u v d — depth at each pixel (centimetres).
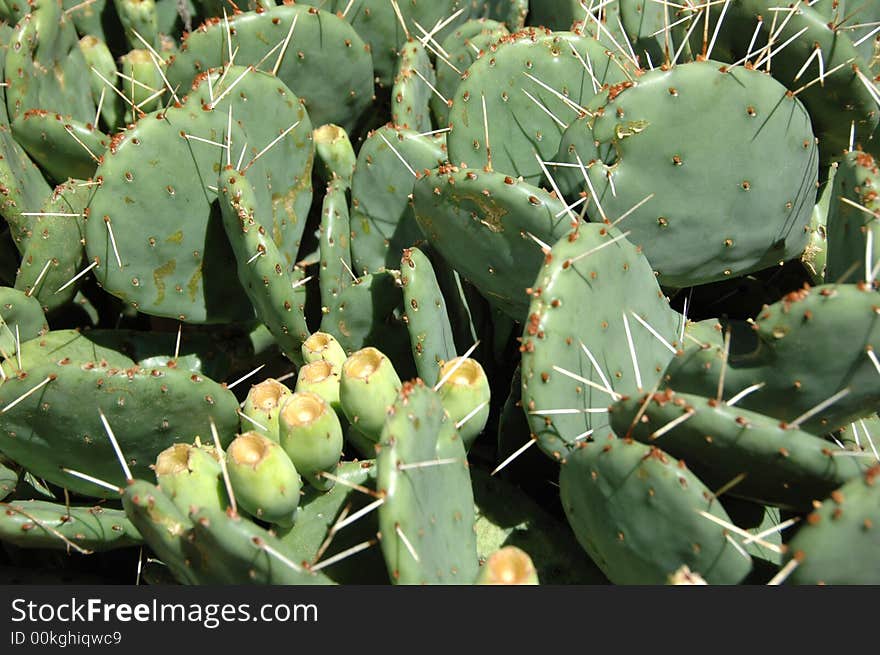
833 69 77
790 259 81
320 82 93
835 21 82
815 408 63
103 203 78
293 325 78
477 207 71
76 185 83
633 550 60
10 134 89
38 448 73
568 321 64
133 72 98
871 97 79
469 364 69
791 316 61
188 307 83
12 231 87
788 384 63
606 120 73
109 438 72
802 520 63
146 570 74
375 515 68
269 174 85
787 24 77
